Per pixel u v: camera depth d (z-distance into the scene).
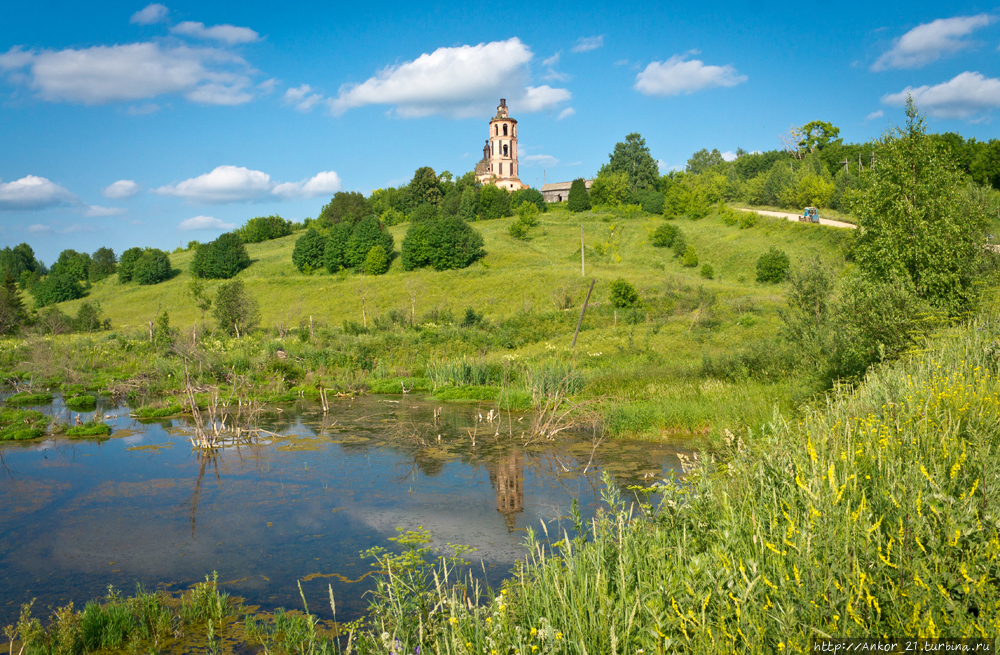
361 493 10.27
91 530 8.79
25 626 5.73
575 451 12.64
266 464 12.28
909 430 4.29
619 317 37.66
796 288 17.42
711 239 68.81
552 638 3.29
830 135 97.94
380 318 43.06
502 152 119.50
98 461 12.75
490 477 11.02
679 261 64.69
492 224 93.12
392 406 19.06
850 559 2.96
